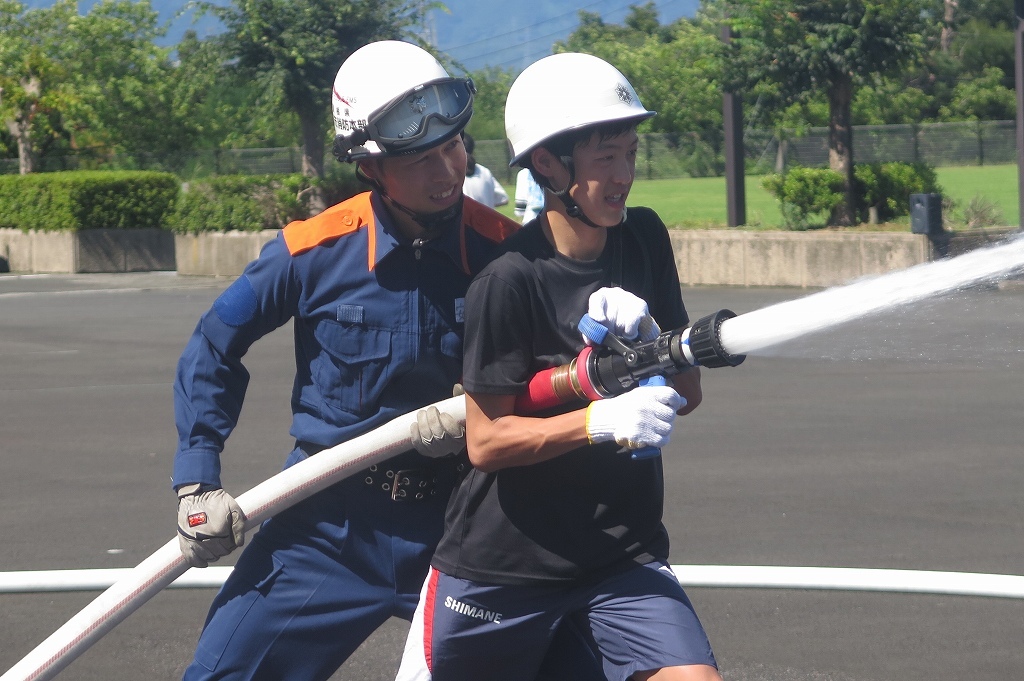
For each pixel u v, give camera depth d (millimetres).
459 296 6535
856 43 39375
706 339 5145
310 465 6246
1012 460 15266
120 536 12695
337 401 6570
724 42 42000
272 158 85750
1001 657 9219
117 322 33156
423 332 6477
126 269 52469
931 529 12359
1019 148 37031
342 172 48625
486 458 5738
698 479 14539
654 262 6203
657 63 126500
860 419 18094
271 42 51281
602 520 5855
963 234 35500
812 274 36750
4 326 32625
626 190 5727
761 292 36094
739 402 19594
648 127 123062
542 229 5891
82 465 16078
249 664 6586
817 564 11312
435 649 6168
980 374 21906
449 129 6242
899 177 40719
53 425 18938
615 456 5852
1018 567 11141
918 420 17938
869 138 103938
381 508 6473
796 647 9492
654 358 5363
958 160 103250
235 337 6504
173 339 29453
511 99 5812
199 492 6359
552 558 5863
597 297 5531
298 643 6570
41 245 53000
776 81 41219
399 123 6191
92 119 78188
